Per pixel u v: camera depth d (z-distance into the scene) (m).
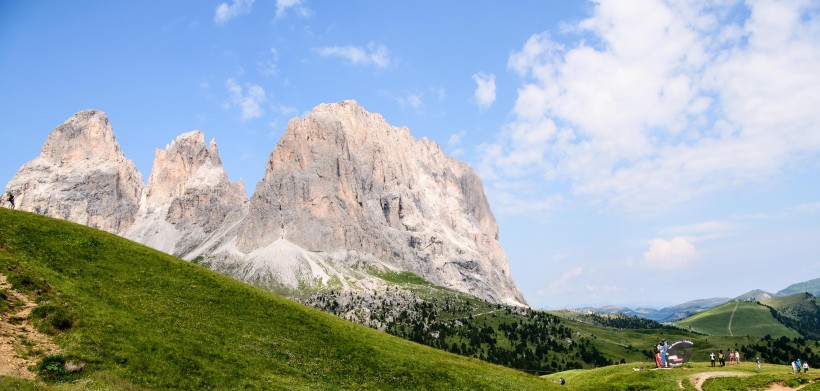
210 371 52.50
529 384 78.75
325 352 68.62
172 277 76.25
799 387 73.00
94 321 53.75
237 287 82.38
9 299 52.34
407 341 87.44
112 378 45.53
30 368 43.41
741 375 82.25
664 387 81.19
